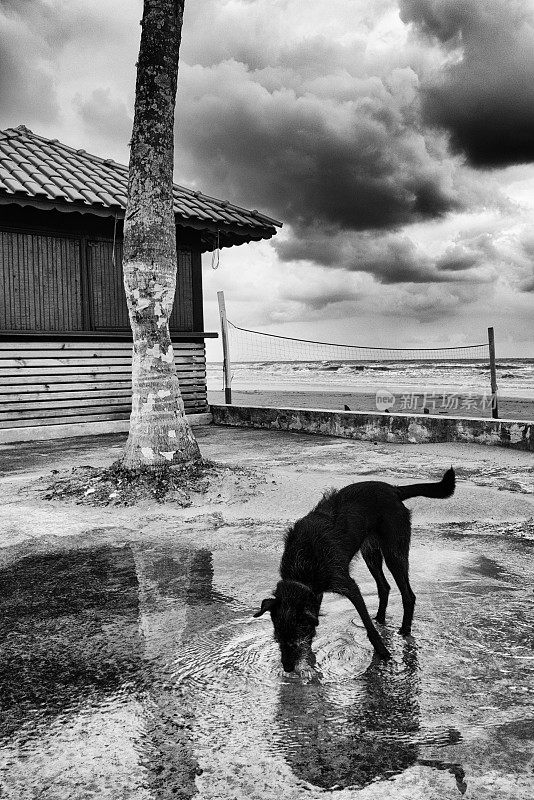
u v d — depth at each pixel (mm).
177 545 6340
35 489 9000
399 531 4242
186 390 17953
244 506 7750
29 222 15109
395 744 2826
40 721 3141
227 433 15875
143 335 8961
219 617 4473
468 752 2744
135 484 8492
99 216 14859
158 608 4688
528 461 10695
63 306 15773
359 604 3801
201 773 2662
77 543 6492
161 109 8844
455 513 7262
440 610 4465
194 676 3578
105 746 2895
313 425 15586
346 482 8617
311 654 3793
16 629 4375
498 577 5180
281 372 86750
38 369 15211
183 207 16516
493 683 3377
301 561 3816
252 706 3211
